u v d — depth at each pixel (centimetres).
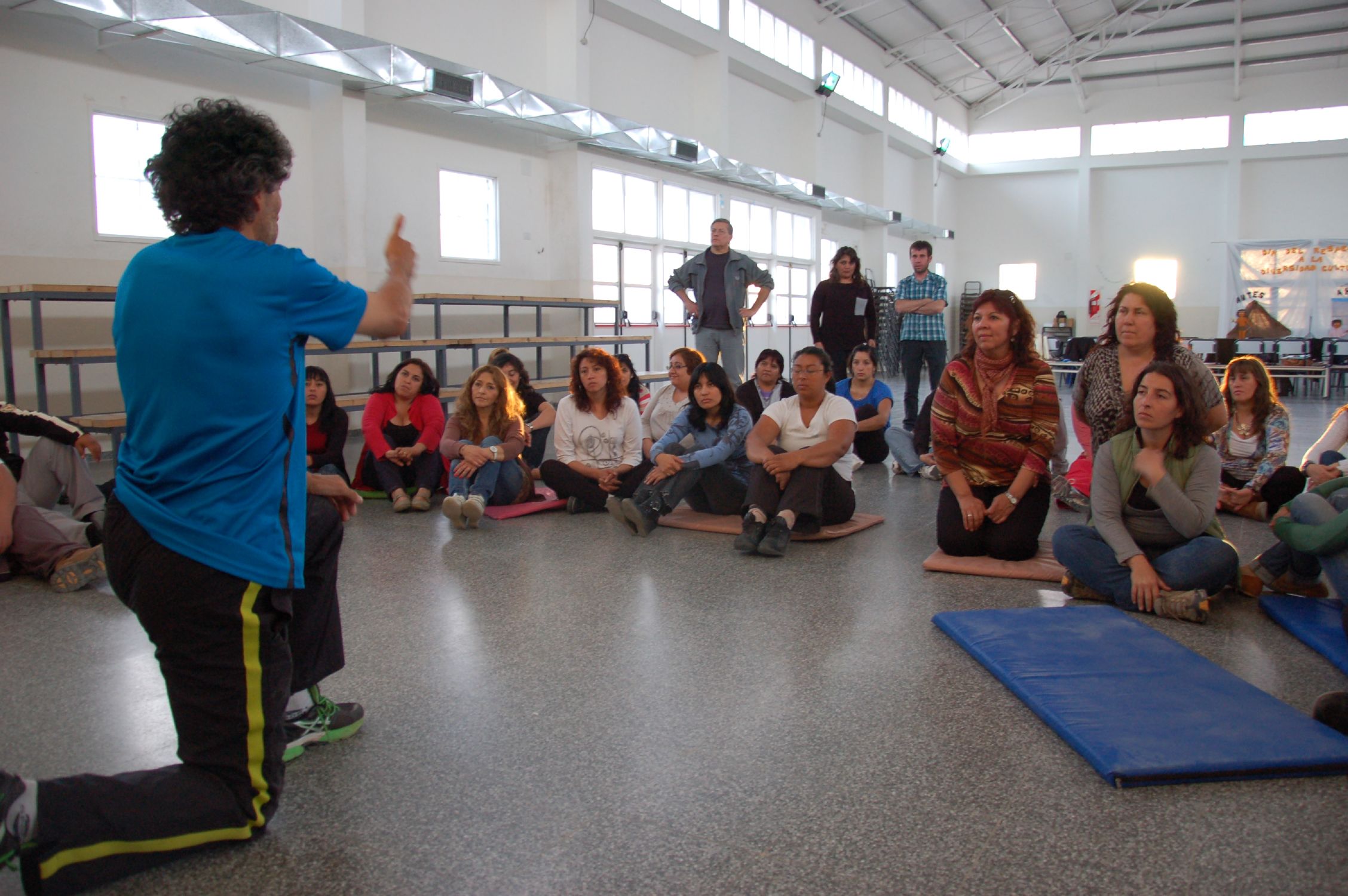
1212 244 1733
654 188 1081
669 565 315
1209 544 245
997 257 1933
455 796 153
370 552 337
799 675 208
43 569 289
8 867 117
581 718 185
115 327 125
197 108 126
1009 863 132
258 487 127
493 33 853
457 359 853
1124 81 1733
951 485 314
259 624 127
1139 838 138
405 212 790
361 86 696
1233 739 163
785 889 126
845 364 608
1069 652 210
